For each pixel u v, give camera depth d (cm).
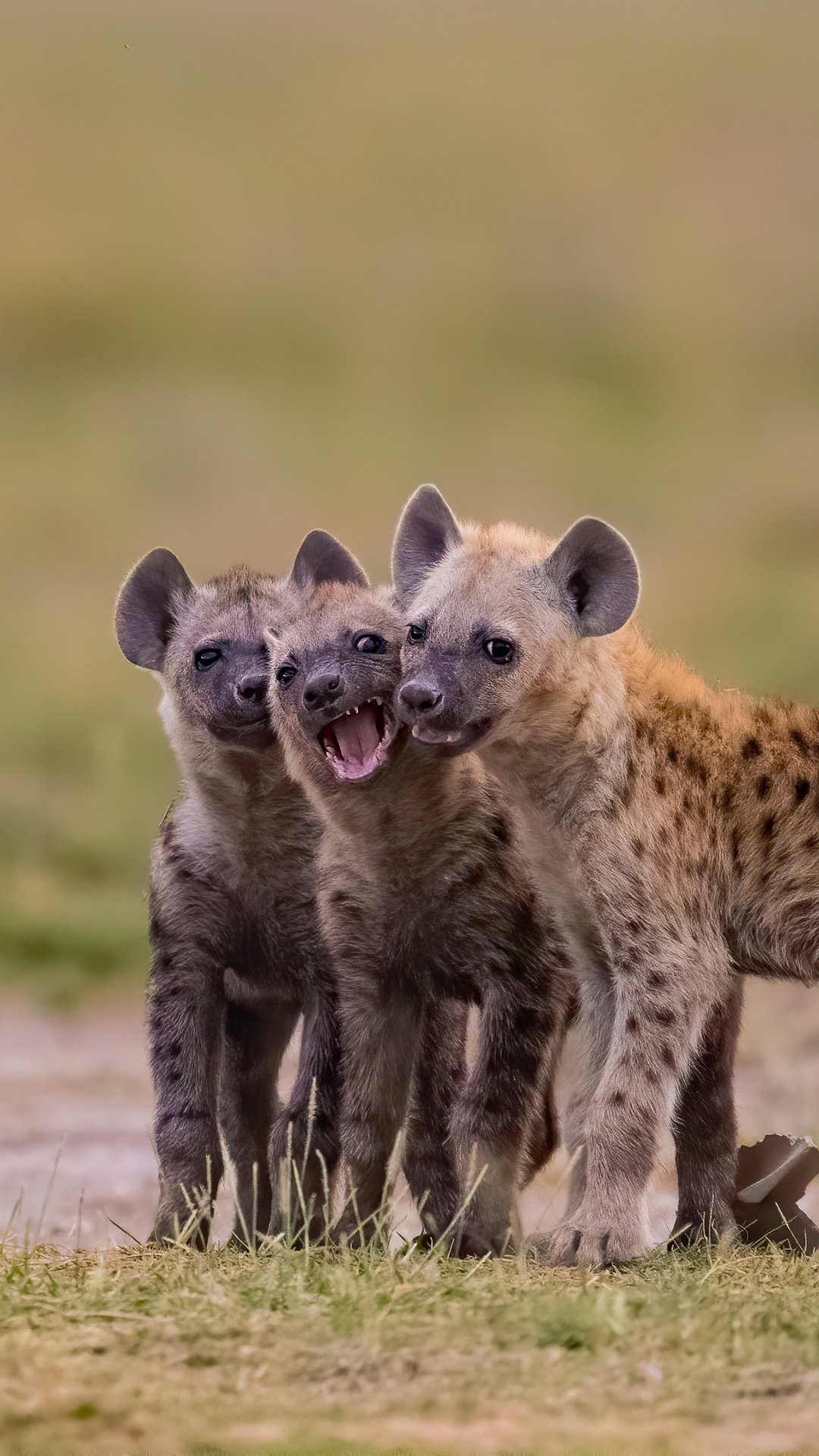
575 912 1024
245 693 1083
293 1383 750
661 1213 1169
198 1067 1091
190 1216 1042
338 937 1050
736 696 1069
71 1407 725
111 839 2344
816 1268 942
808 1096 1484
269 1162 1072
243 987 1142
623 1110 980
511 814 1034
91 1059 1736
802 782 1030
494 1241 1011
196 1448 696
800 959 1036
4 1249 990
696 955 1005
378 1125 1039
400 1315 808
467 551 1043
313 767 1041
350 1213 1022
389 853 1037
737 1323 795
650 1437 700
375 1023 1048
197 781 1110
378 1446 694
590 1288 850
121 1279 894
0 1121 1501
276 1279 862
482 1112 1028
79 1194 1265
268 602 1152
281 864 1099
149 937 1134
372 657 1039
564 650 1009
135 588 1185
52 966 2055
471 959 1047
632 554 1008
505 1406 727
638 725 1022
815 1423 711
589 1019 1034
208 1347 779
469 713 981
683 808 1017
